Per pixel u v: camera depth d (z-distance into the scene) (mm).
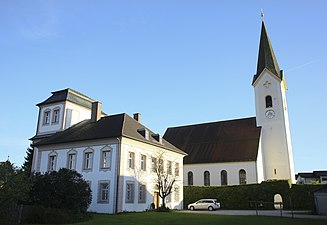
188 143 55062
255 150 47031
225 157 48312
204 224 20516
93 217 24781
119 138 31562
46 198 23234
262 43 55812
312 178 75812
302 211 36000
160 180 34406
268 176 48125
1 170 19938
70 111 41469
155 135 38562
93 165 32406
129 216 26031
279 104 50562
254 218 24812
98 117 38281
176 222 21797
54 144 35562
